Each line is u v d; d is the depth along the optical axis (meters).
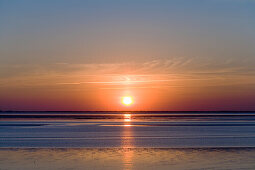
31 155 19.08
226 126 49.50
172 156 18.72
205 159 17.78
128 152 20.12
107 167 16.08
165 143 27.17
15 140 29.48
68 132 38.06
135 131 39.47
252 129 43.12
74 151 20.55
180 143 27.19
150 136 33.06
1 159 17.86
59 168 15.82
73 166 16.27
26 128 45.25
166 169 15.60
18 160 17.61
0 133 36.78
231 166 16.09
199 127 46.94
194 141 28.62
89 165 16.47
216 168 15.70
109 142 27.77
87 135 34.16
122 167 16.08
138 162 17.14
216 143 27.19
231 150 20.72
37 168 15.79
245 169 15.48
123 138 31.06
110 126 49.22
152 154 19.42
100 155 19.12
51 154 19.42
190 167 15.94
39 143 27.11
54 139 30.20
